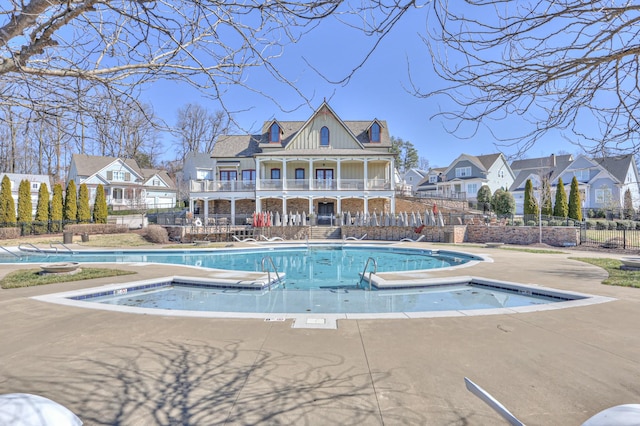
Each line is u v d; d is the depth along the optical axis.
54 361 4.02
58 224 27.02
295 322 5.53
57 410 2.14
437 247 18.33
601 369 3.79
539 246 18.95
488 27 2.41
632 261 10.81
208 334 4.97
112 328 5.24
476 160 46.59
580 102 2.84
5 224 24.59
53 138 3.15
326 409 3.01
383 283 9.08
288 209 31.92
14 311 6.18
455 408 3.02
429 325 5.36
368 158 29.70
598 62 2.45
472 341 4.65
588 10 2.10
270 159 29.89
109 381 3.52
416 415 2.91
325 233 25.31
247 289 9.30
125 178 38.88
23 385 3.43
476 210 34.72
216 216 30.05
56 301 6.90
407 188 43.78
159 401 3.14
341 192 29.36
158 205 44.72
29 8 2.09
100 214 29.61
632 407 1.99
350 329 5.17
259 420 2.86
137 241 22.83
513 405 3.06
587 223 25.69
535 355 4.18
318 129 31.22
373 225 24.39
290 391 3.33
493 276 9.85
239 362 4.00
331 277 12.14
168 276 10.04
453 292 9.12
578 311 6.11
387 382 3.50
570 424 2.78
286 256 18.00
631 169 35.66
